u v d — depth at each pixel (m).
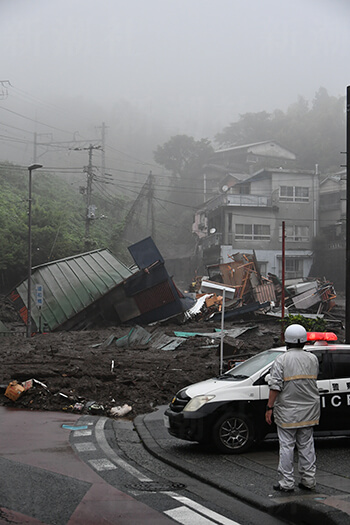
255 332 26.98
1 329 31.52
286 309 37.59
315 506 5.12
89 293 35.28
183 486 6.54
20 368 15.95
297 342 6.25
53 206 68.81
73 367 15.77
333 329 30.06
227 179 70.31
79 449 8.33
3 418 10.79
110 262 38.72
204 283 41.00
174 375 15.02
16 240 51.62
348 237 13.89
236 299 39.19
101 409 11.77
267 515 5.48
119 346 23.47
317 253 62.94
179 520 5.24
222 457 8.09
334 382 8.53
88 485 6.38
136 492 6.17
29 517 5.16
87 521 5.12
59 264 36.47
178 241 77.75
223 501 5.94
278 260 61.94
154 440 9.17
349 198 13.97
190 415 8.27
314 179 63.91
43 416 11.15
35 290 34.84
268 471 7.25
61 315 34.19
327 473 7.08
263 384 8.52
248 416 8.36
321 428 8.43
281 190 63.12
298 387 6.13
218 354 19.31
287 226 62.72
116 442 9.11
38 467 7.11
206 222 68.81
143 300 35.34
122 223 66.38
